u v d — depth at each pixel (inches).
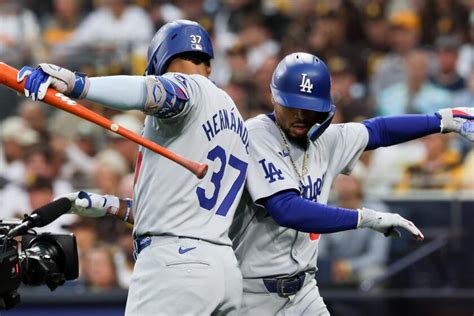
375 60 1536.7
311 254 661.9
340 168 674.2
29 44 1492.4
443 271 1077.8
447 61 1460.4
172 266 569.9
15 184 1165.7
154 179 580.1
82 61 1438.2
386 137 684.1
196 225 577.9
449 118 683.4
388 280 1080.2
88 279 1080.2
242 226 642.8
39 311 1064.8
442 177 1168.2
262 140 630.5
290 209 606.9
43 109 1337.4
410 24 1571.1
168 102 544.7
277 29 1616.6
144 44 1473.9
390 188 1143.6
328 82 628.4
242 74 1461.6
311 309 668.7
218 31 1616.6
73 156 1284.4
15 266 542.0
